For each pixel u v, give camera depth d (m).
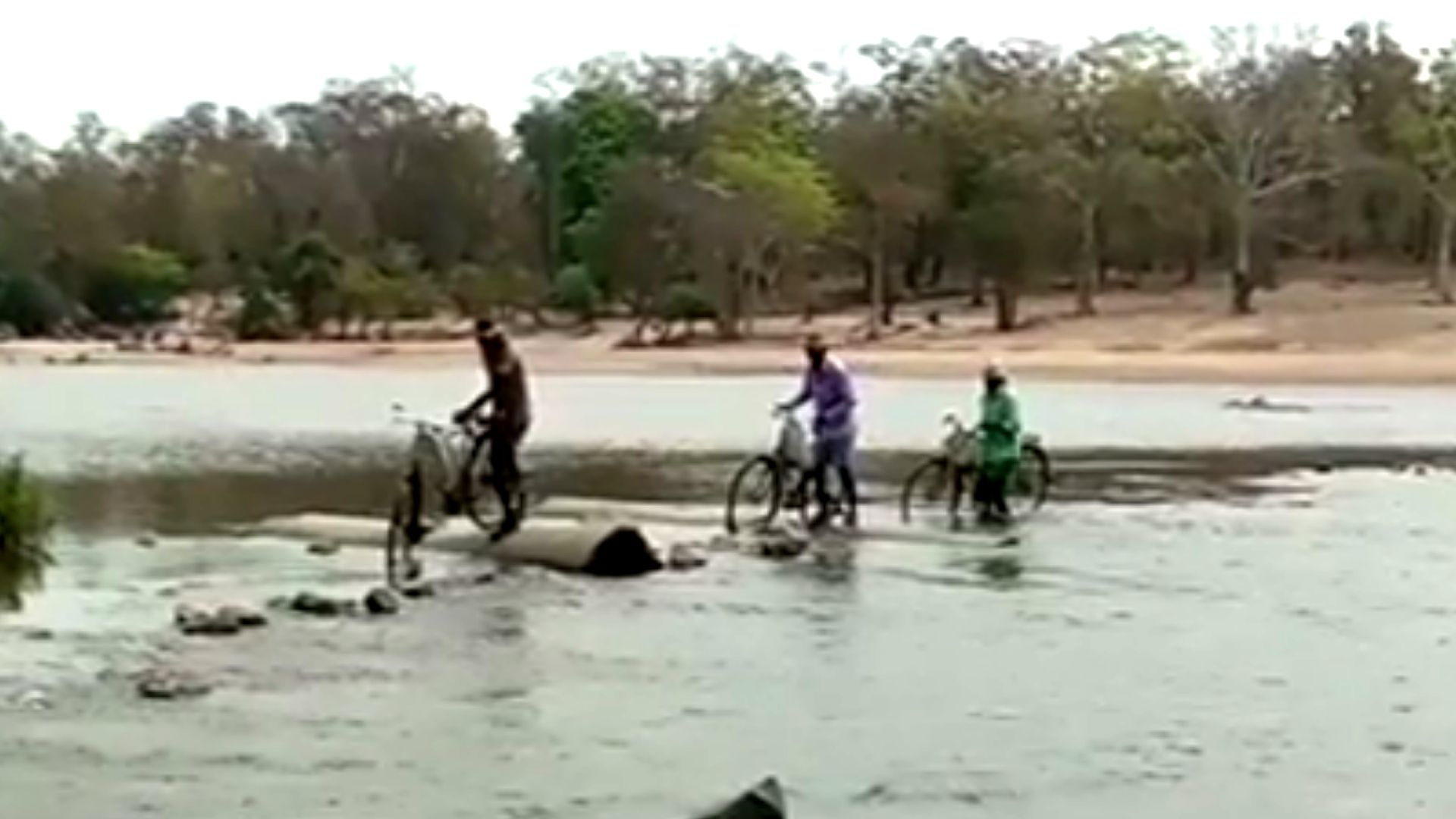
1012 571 25.00
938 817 13.23
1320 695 17.20
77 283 147.25
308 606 21.53
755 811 12.01
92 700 16.91
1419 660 18.86
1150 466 42.59
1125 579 24.31
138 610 21.72
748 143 129.25
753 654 19.09
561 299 131.75
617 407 67.94
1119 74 128.75
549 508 31.56
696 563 25.39
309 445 48.94
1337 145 129.00
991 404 31.14
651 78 151.12
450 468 26.39
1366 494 35.84
